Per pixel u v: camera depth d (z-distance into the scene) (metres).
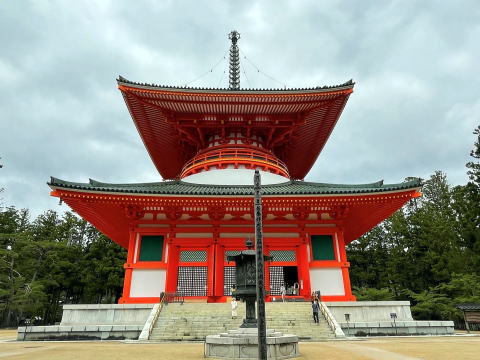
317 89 25.58
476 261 33.38
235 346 9.28
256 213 7.58
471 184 34.44
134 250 21.77
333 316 17.48
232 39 42.47
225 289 21.16
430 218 45.03
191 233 22.36
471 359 8.97
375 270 54.03
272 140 30.25
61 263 48.34
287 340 9.70
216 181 26.39
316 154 35.97
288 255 22.16
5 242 45.78
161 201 20.80
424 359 8.97
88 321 17.55
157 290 20.83
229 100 26.06
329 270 21.67
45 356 9.95
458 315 33.84
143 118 29.08
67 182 19.77
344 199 20.86
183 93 25.22
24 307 40.59
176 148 33.56
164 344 13.62
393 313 17.61
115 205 21.44
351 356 9.62
